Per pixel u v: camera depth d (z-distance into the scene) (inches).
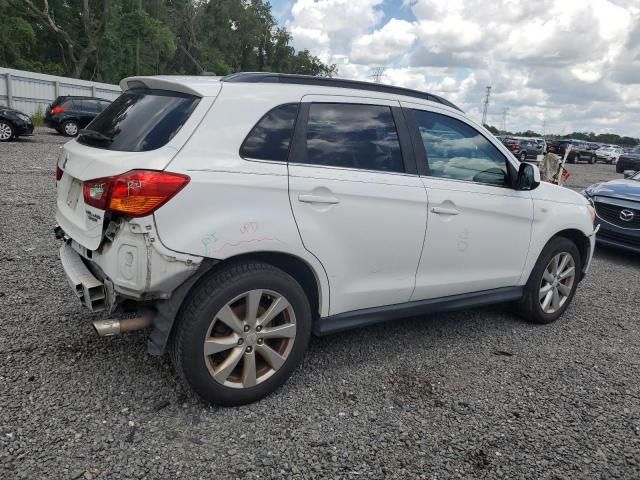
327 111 129.4
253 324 117.1
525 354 161.3
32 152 542.6
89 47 1697.8
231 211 110.1
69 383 122.2
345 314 134.5
